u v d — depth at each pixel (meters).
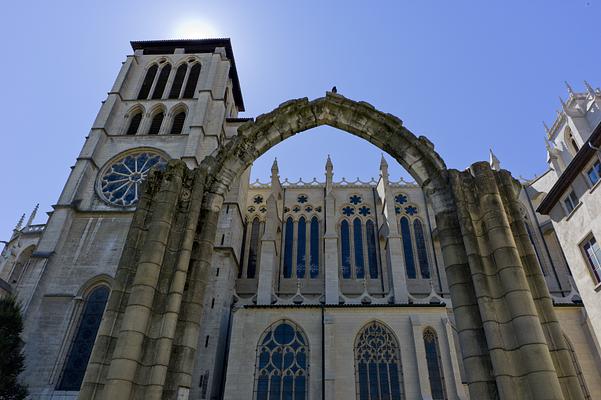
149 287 11.52
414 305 39.50
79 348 36.50
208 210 14.09
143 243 12.72
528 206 54.56
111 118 53.94
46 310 37.91
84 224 43.84
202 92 55.91
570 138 53.66
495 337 10.98
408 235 55.31
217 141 51.75
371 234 56.28
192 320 11.88
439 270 51.44
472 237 12.80
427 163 15.47
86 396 10.17
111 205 45.62
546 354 10.26
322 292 49.88
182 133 52.06
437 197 14.49
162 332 11.15
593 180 29.72
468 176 14.34
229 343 39.97
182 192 13.97
